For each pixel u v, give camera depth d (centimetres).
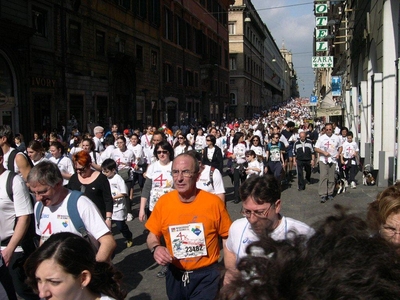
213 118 5434
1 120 1839
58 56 2203
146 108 3397
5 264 462
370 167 1576
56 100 2181
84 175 630
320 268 113
